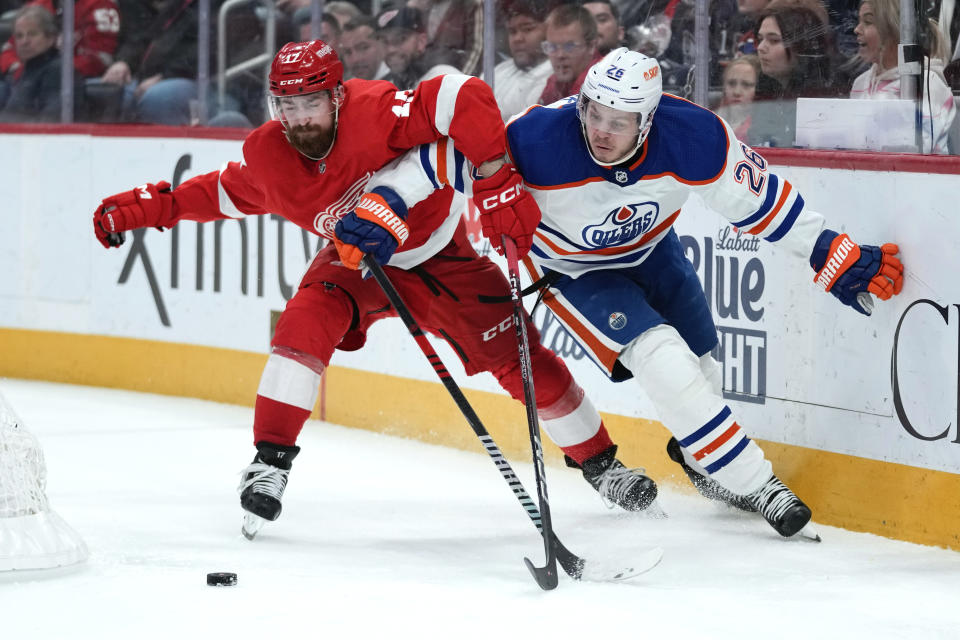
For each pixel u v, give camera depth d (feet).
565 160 30.45
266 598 26.53
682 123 30.35
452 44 47.09
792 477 35.37
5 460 28.48
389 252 30.83
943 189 31.07
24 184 59.41
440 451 44.98
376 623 24.81
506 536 32.73
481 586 27.55
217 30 54.39
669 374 30.91
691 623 24.89
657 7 41.14
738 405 37.04
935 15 33.58
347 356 49.75
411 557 30.37
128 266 57.16
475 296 34.01
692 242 38.37
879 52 35.09
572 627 24.58
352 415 49.75
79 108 58.85
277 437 32.32
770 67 37.99
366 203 30.71
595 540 32.24
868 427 33.22
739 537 32.42
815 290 34.40
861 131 35.76
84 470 41.11
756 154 31.65
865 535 32.94
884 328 32.63
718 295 37.52
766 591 27.30
